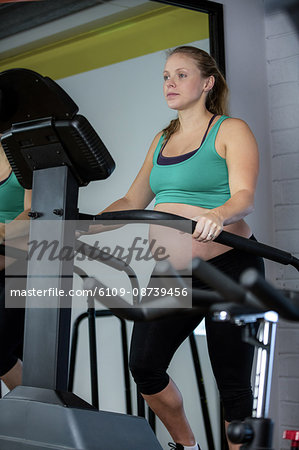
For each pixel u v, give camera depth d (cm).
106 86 490
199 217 192
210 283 100
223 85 275
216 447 399
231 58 405
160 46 451
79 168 197
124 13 459
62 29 500
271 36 423
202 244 244
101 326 470
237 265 244
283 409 391
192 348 397
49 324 191
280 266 404
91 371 398
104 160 195
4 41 529
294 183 406
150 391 245
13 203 302
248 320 121
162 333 240
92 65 495
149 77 466
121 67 479
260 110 415
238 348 236
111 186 493
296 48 412
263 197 409
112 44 477
